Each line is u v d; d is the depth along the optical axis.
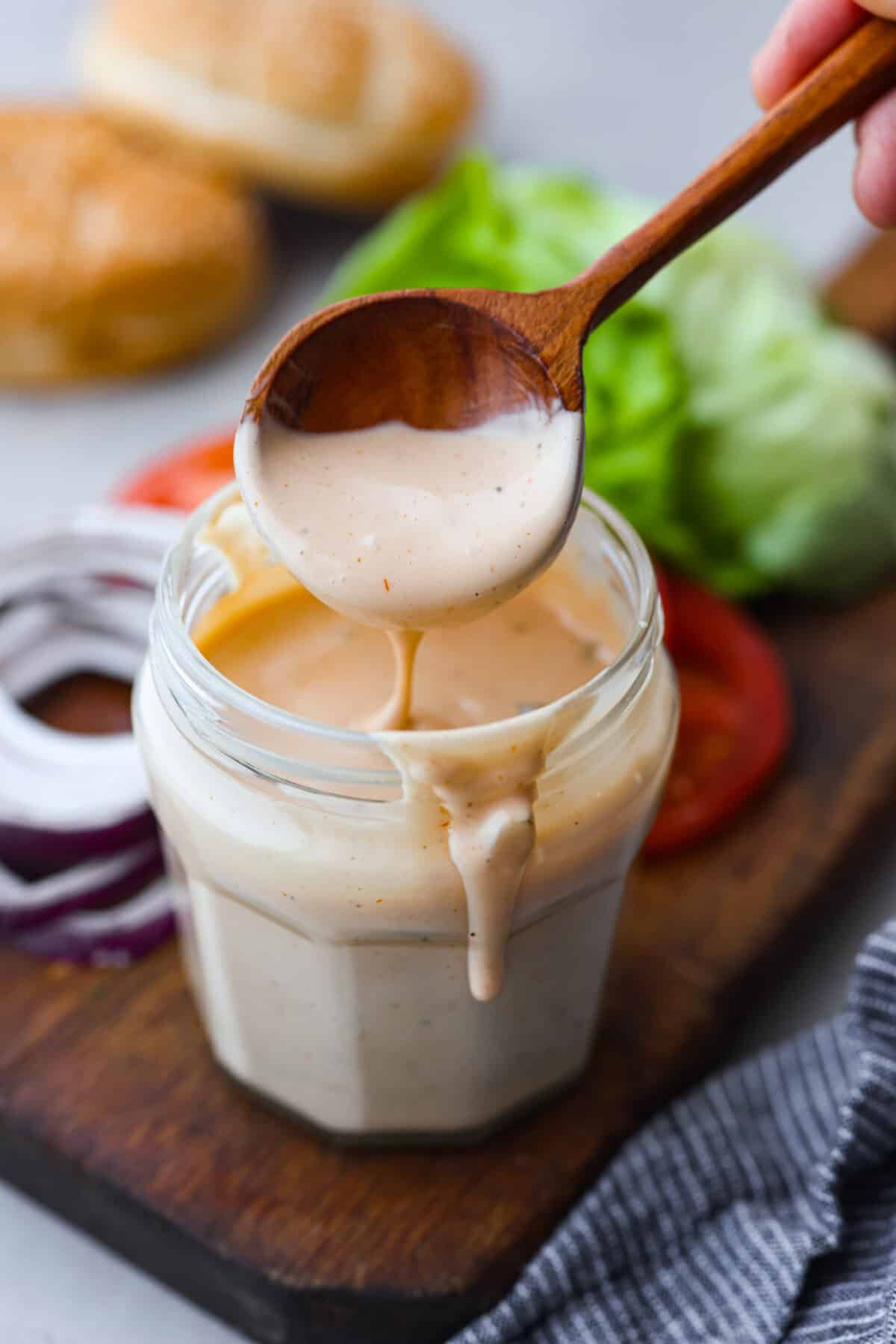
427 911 0.37
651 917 0.44
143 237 0.58
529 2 0.78
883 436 0.52
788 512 0.50
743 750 0.46
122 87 0.61
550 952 0.38
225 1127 0.41
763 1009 0.44
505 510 0.36
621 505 0.50
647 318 0.50
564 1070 0.41
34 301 0.57
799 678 0.49
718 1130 0.40
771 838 0.46
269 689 0.38
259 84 0.60
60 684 0.49
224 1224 0.39
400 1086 0.40
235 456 0.36
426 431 0.36
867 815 0.46
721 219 0.36
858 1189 0.40
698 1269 0.39
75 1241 0.41
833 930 0.46
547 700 0.38
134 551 0.48
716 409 0.50
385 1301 0.39
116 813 0.44
